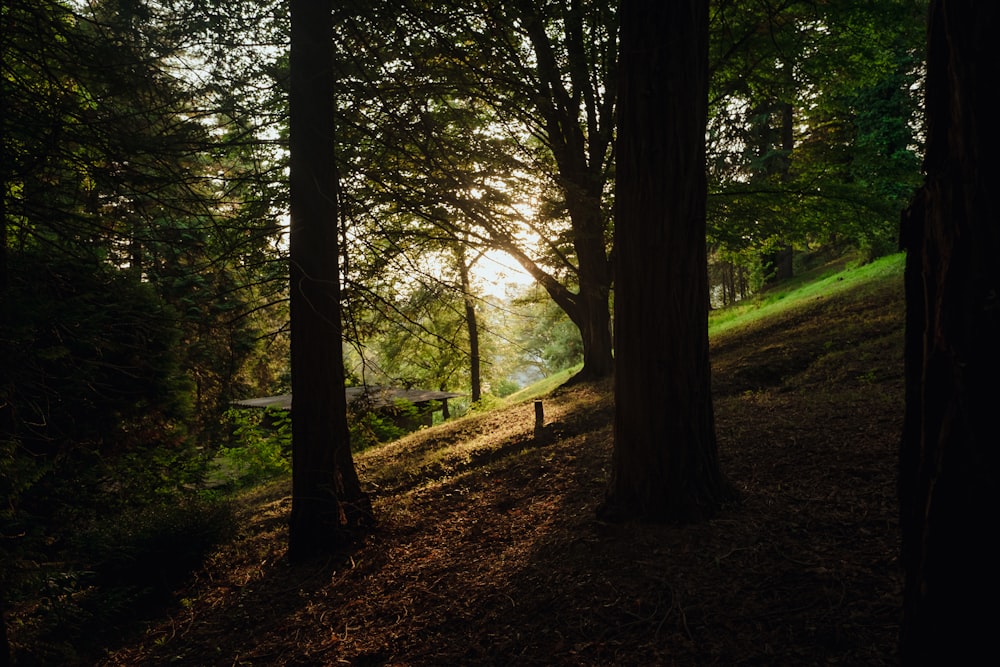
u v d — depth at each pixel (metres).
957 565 1.55
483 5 8.03
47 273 5.41
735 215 13.92
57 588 4.39
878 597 3.61
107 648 5.14
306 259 6.66
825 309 16.84
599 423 11.70
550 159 14.46
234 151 6.90
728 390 12.11
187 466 9.24
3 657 3.69
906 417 1.86
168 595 6.05
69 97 5.55
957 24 1.54
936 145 1.70
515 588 4.79
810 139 25.64
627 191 5.34
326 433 6.82
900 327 13.00
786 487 5.64
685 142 5.18
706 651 3.47
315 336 6.75
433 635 4.42
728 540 4.74
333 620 5.07
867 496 5.11
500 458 11.04
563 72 9.96
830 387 10.02
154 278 6.39
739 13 13.66
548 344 47.69
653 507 5.30
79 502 6.52
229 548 7.37
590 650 3.74
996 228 1.46
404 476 10.94
